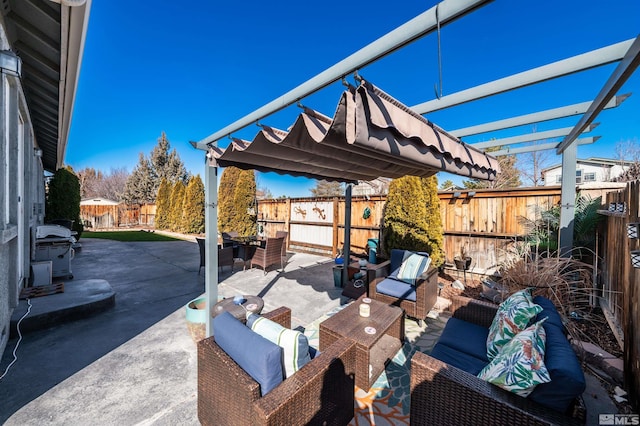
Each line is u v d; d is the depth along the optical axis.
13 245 3.24
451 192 5.56
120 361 2.64
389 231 5.71
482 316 2.59
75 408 2.05
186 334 3.18
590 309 3.55
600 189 4.46
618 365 2.49
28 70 3.55
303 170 3.32
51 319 3.29
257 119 2.31
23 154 4.26
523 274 3.63
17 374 2.42
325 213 8.23
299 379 1.56
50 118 5.27
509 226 4.96
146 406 2.08
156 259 7.45
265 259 5.90
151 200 24.09
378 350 2.79
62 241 5.10
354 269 4.84
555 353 1.53
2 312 2.65
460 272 5.43
